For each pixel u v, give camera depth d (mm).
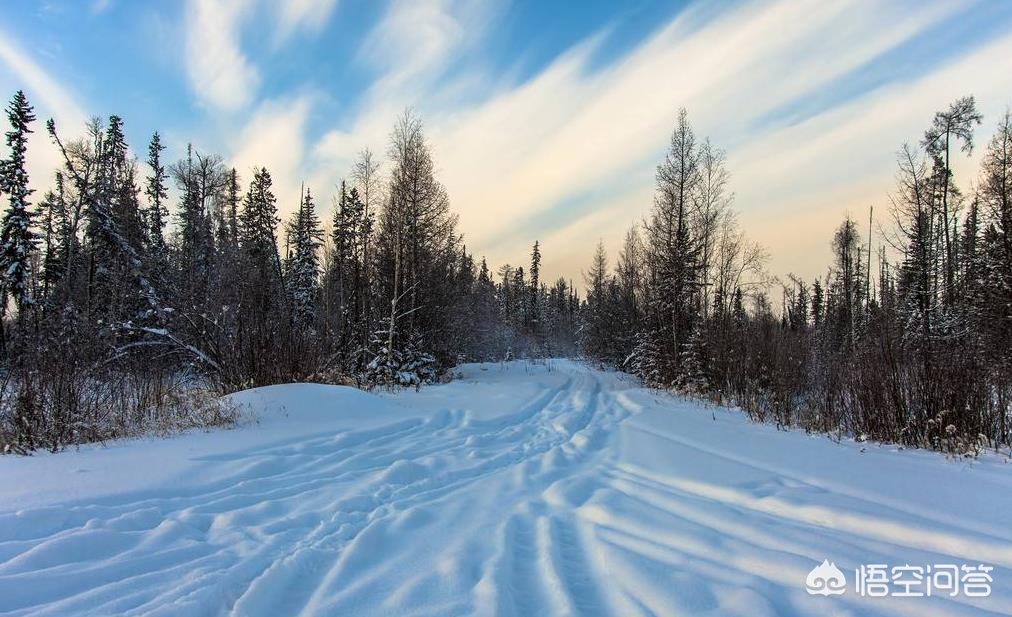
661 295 23781
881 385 9148
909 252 24875
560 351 56125
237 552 3957
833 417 10180
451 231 27078
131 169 32594
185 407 9023
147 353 10961
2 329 11039
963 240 28844
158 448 6785
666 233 24906
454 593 3398
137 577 3461
